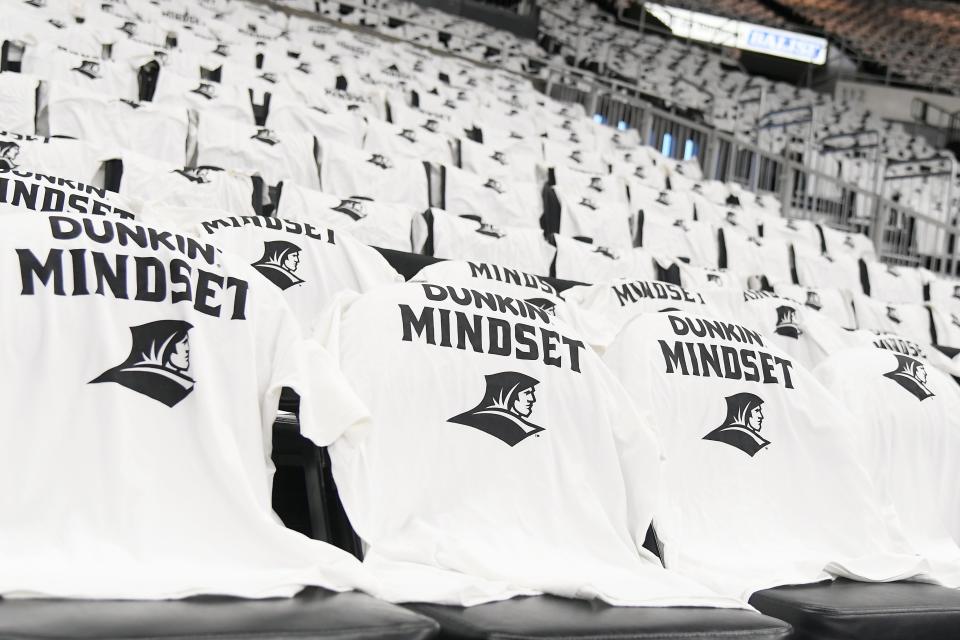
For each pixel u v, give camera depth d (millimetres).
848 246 5695
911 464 1907
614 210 4387
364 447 1255
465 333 1404
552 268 3486
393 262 2592
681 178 6262
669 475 1551
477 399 1373
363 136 4391
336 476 1222
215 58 4699
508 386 1399
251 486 1163
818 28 14938
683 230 4590
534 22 12422
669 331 1670
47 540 1021
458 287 1467
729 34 14867
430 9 10969
